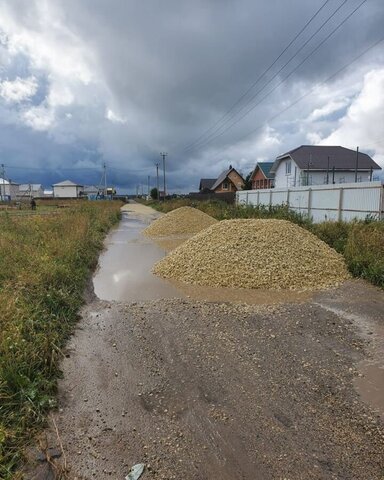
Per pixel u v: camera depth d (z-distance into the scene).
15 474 2.28
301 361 3.78
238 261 7.30
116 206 36.44
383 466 2.36
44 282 5.79
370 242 7.92
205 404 3.07
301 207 17.02
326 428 2.74
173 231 15.42
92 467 2.41
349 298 5.87
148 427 2.81
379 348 4.07
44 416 2.91
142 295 6.37
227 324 4.80
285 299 5.91
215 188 54.09
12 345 3.49
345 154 32.16
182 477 2.31
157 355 3.99
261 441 2.61
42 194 89.38
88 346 4.29
